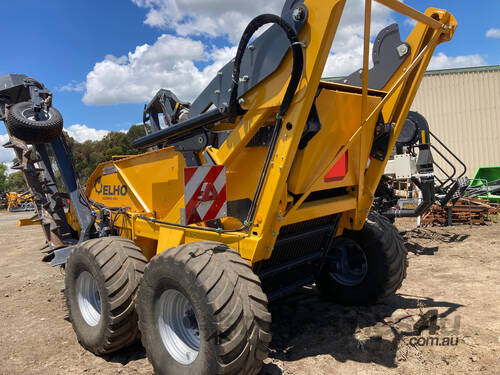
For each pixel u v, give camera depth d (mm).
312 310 4254
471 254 6805
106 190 4926
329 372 2959
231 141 3041
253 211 2869
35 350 3615
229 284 2477
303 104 2564
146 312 2938
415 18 3008
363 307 4230
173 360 2771
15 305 5000
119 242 3568
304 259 3688
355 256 4375
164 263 2727
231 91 2896
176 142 3537
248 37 2719
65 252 4320
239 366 2379
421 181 5754
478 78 19344
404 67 3496
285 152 2670
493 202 12758
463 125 19500
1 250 9617
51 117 4516
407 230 9664
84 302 3736
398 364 3047
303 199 3037
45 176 4996
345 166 3424
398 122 3562
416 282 5211
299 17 2520
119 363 3322
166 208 3920
